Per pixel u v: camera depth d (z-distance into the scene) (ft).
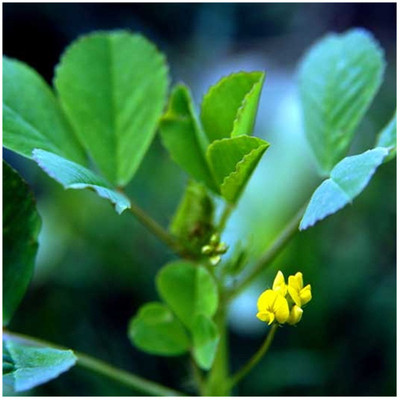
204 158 0.45
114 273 0.69
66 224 0.71
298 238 0.66
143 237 0.71
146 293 0.69
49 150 0.46
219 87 0.44
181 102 0.46
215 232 0.46
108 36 0.49
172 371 0.66
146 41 0.49
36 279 0.68
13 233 0.44
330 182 0.39
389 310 0.67
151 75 0.48
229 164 0.43
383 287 0.68
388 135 0.44
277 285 0.41
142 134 0.48
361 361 0.66
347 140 0.47
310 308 0.66
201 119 0.45
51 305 0.68
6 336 0.45
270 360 0.65
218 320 0.48
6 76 0.46
